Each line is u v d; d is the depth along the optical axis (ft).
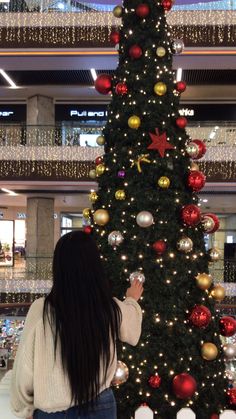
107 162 10.00
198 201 10.14
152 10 10.11
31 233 58.59
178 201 9.50
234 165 46.68
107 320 5.96
